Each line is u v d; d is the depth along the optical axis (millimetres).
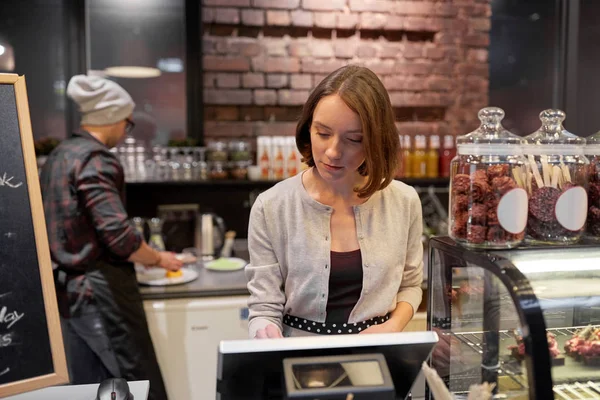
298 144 1503
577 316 1193
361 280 1502
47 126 3334
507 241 1180
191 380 2643
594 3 3760
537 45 3754
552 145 1262
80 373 2367
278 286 1534
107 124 2520
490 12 3637
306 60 3471
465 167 1226
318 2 3424
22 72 3281
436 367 1334
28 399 1271
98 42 3352
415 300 1604
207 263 3051
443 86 3631
